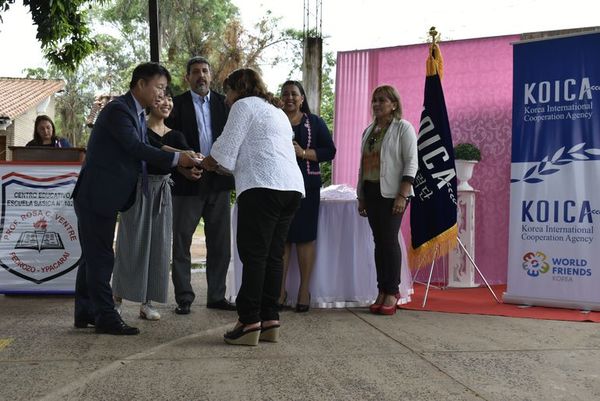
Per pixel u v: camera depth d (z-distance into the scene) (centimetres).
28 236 545
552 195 521
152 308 455
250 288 370
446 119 546
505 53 676
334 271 516
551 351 369
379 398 281
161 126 471
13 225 545
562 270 514
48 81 2472
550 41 527
